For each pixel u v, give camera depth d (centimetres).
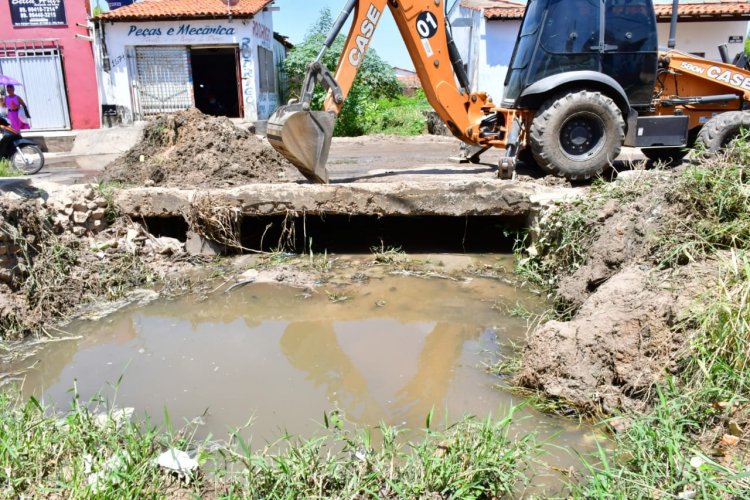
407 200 520
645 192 409
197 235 540
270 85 1652
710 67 637
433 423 280
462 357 353
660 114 643
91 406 300
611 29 555
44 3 1423
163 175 643
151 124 736
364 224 630
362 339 383
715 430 231
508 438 263
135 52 1418
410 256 546
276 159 720
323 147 541
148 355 364
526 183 521
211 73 1777
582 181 561
